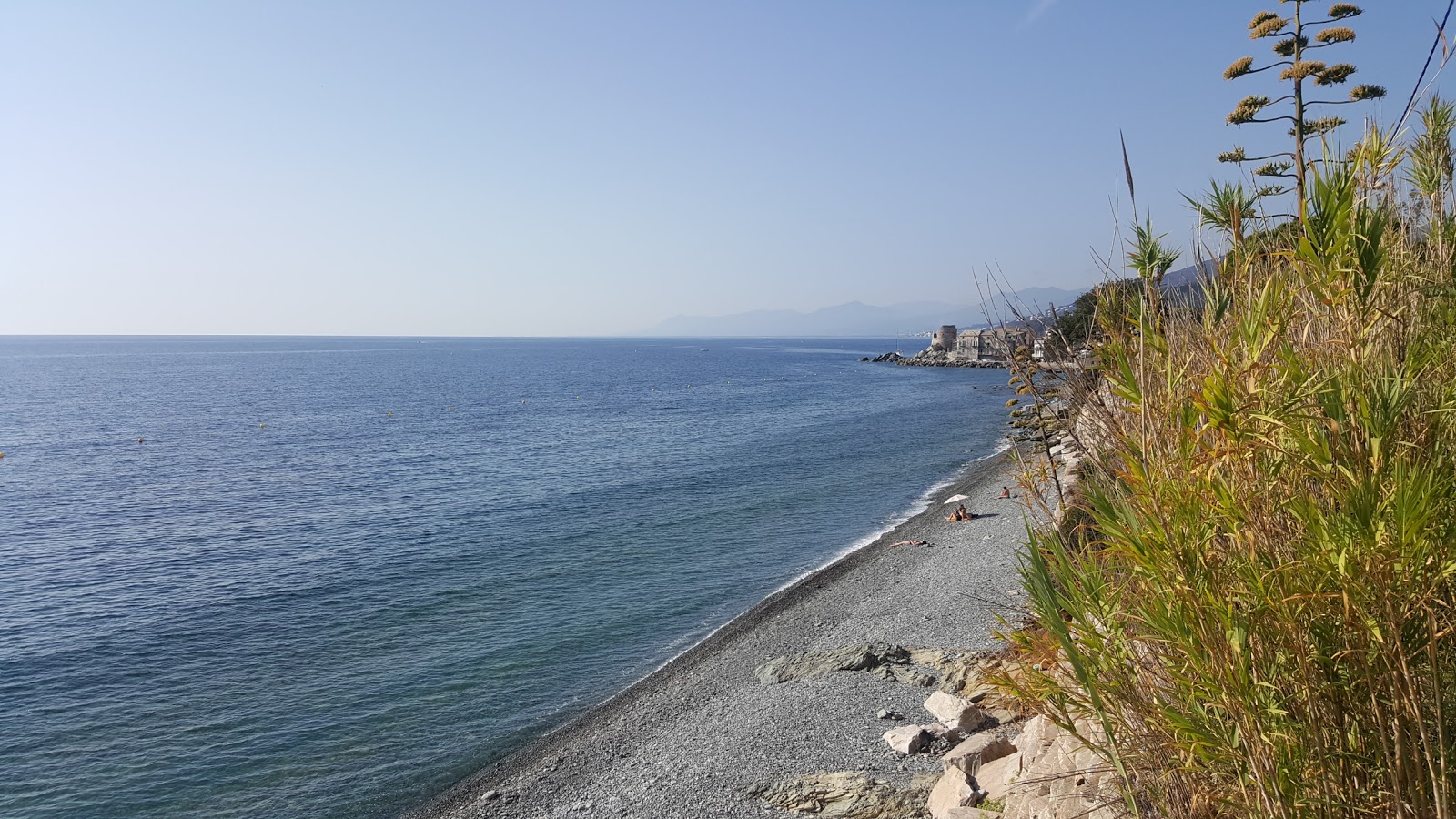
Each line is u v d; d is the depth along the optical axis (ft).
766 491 134.92
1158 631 9.64
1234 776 9.77
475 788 46.42
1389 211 10.18
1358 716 8.61
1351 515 7.75
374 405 323.37
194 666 66.23
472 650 68.69
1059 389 15.15
